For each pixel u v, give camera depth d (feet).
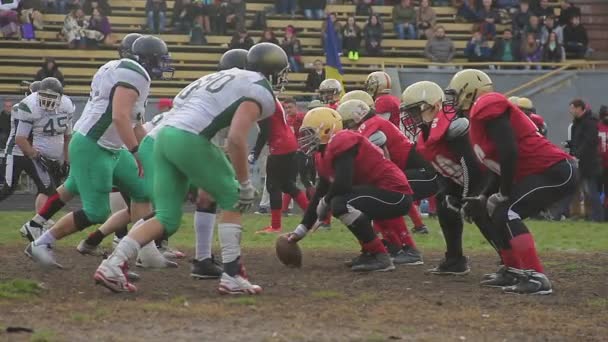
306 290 59.93
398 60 194.80
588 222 128.26
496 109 57.47
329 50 179.73
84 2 198.90
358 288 61.31
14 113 98.63
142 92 62.59
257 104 55.16
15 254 75.41
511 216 59.72
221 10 197.98
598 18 217.56
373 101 83.10
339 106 73.77
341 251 82.48
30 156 94.07
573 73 187.73
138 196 68.69
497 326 49.39
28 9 194.39
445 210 67.05
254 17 201.16
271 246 86.28
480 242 93.97
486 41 196.44
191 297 56.03
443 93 66.18
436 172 71.46
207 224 63.26
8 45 191.31
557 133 188.24
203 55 195.83
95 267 68.03
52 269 66.59
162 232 56.95
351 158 65.67
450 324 49.60
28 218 116.26
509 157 57.31
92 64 191.83
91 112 64.59
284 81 58.39
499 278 62.80
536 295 59.47
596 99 187.93
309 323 48.83
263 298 56.08
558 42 197.67
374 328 47.93
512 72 188.55
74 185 71.10
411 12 203.21
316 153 68.95
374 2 210.18
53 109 89.56
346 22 197.67
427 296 58.39
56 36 195.72
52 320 48.29
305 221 69.46
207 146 55.52
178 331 46.19
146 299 55.06
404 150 75.31
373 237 68.80
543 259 80.18
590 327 49.73
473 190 64.18
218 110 55.21
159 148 56.39
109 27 194.08
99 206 65.21
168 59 66.44
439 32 194.49
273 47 57.77
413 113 66.28
